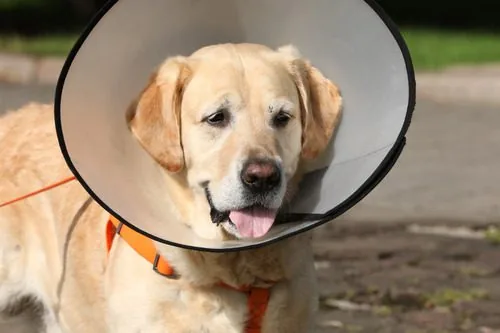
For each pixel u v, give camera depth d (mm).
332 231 15695
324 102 7781
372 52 7578
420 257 14406
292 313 7918
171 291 7699
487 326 11773
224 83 7352
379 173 7137
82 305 8695
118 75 7574
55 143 9484
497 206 17328
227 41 8211
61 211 8992
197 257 7578
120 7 7184
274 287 7832
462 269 13898
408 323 11867
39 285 9188
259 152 7211
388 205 17359
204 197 7539
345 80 7840
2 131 10047
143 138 7500
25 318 9750
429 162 20906
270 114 7434
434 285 13195
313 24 7898
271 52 7766
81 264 8609
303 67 7812
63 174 9156
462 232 15797
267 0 7941
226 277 7645
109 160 7379
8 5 45406
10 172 9570
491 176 19672
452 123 25750
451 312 12219
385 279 13422
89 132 7316
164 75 7547
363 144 7539
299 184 7812
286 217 7633
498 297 12766
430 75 31141
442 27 44781
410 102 7258
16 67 30391
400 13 48188
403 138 7191
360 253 14547
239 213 7332
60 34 40062
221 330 7801
